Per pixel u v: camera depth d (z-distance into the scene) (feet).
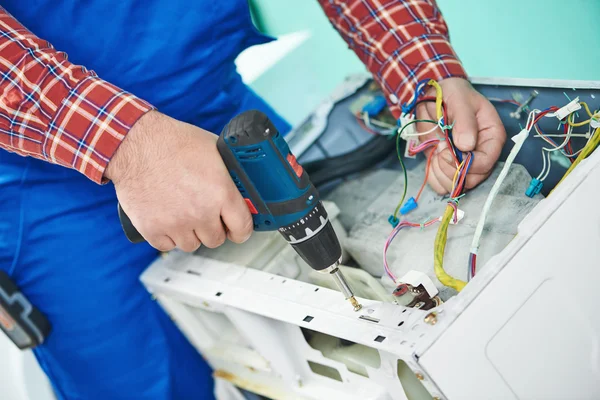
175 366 4.64
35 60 3.07
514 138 2.86
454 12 6.96
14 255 4.00
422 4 3.91
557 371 2.63
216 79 4.24
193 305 3.86
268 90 7.32
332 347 3.29
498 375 2.49
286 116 6.99
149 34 3.89
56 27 3.72
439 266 2.85
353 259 3.78
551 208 2.52
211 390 4.84
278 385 3.98
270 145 2.72
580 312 2.64
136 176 3.01
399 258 3.31
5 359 4.52
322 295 3.03
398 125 3.78
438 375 2.35
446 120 3.16
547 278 2.53
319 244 2.85
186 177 2.94
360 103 4.52
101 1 3.74
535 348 2.56
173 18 3.91
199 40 4.03
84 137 3.05
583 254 2.60
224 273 3.61
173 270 3.93
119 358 4.45
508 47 6.63
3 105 3.04
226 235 3.26
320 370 3.51
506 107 3.58
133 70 3.92
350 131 4.40
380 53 3.93
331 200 4.06
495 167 3.39
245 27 4.27
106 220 4.19
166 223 3.06
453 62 3.70
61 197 4.03
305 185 2.81
